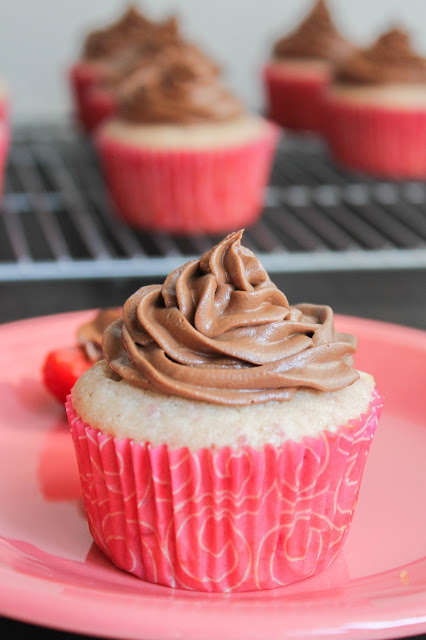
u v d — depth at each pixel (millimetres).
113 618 271
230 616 272
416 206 701
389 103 740
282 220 659
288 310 314
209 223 632
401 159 765
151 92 627
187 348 303
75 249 584
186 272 313
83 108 922
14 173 773
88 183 748
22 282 541
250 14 1062
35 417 371
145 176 615
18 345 393
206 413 295
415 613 274
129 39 944
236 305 309
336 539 308
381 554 314
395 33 771
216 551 299
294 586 304
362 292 540
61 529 322
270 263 544
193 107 620
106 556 313
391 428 364
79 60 949
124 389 305
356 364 385
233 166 614
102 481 303
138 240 616
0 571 283
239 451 291
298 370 301
